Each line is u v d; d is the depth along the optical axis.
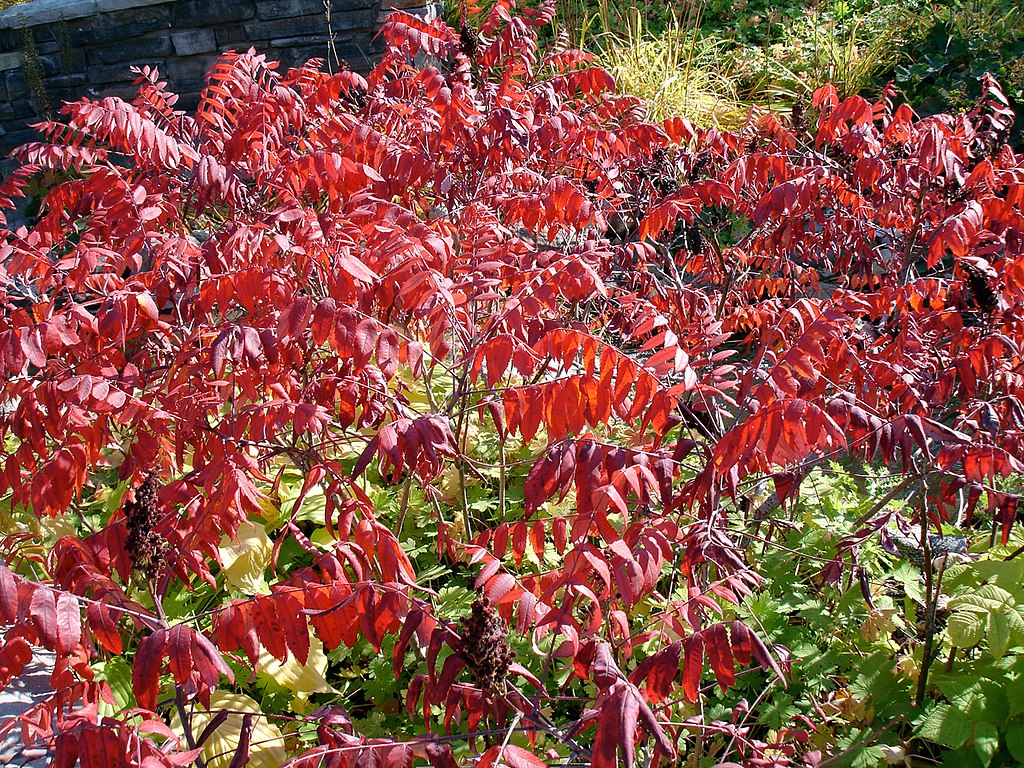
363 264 2.16
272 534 3.47
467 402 2.95
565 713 2.73
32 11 6.52
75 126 2.82
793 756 2.44
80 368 2.42
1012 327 2.80
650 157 4.09
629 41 8.00
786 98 7.79
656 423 2.00
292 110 3.43
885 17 8.40
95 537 2.02
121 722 1.56
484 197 3.24
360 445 3.59
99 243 2.92
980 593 2.59
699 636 1.62
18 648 1.67
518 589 1.76
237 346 2.03
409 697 1.85
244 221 2.92
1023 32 7.67
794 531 3.26
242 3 6.58
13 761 2.45
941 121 3.37
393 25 3.70
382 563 1.99
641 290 3.63
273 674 2.71
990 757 2.38
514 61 3.86
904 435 1.95
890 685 2.73
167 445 2.72
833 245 3.90
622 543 1.72
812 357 2.07
